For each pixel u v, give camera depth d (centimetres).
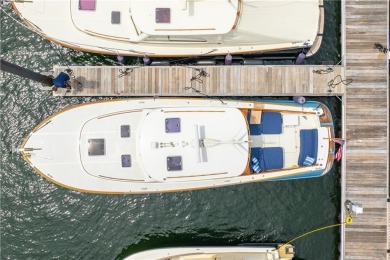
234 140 1226
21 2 1321
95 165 1283
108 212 1460
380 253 1405
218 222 1463
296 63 1418
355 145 1409
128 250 1451
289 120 1333
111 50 1344
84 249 1452
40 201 1454
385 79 1408
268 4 1279
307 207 1459
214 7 1241
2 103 1459
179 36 1279
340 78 1409
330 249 1455
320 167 1334
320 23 1352
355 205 1354
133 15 1247
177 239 1456
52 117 1300
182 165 1220
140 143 1219
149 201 1465
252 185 1458
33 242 1448
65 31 1329
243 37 1303
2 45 1461
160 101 1314
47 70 1462
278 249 1377
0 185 1449
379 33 1412
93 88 1409
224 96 1433
